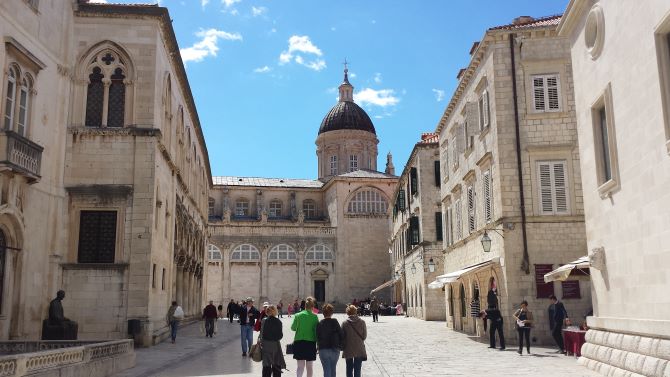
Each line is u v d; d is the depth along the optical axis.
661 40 13.66
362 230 83.19
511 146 27.55
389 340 30.27
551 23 29.14
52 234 26.20
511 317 26.39
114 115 28.25
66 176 27.19
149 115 28.20
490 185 29.03
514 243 26.78
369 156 98.19
